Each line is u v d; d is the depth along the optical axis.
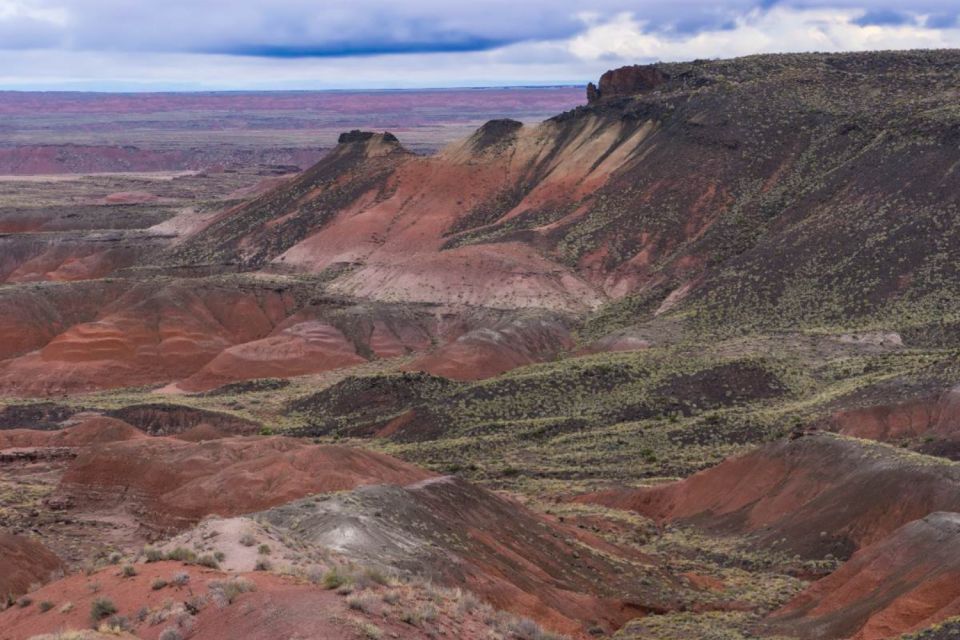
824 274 132.25
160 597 26.67
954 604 37.09
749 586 52.94
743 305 132.50
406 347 150.50
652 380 108.12
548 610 40.41
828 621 42.09
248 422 112.00
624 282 157.62
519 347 135.50
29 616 27.89
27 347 158.88
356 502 45.09
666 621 45.00
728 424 91.12
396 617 24.77
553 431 98.06
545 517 61.00
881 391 87.44
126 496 69.88
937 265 126.19
